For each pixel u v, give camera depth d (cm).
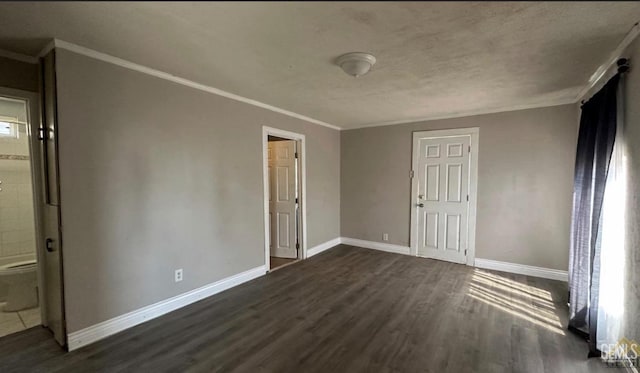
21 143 413
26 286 311
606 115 225
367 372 209
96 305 245
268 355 229
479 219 441
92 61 236
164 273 293
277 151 493
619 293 215
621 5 161
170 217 296
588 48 218
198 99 317
